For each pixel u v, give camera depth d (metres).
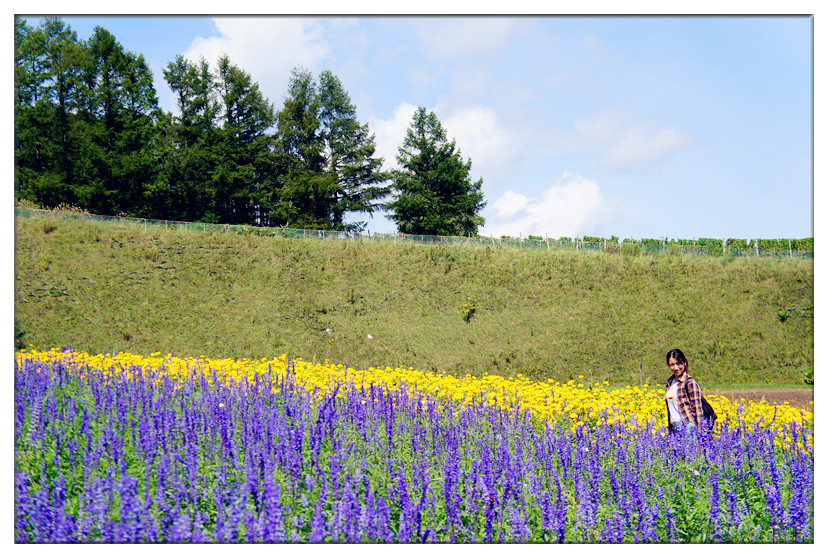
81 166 37.38
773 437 7.18
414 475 5.93
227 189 45.09
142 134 40.19
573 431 7.72
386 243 32.44
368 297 28.12
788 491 6.02
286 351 23.59
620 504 5.54
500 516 5.21
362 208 47.75
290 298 26.95
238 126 46.81
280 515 4.62
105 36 39.03
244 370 12.47
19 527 4.75
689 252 32.50
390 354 24.67
